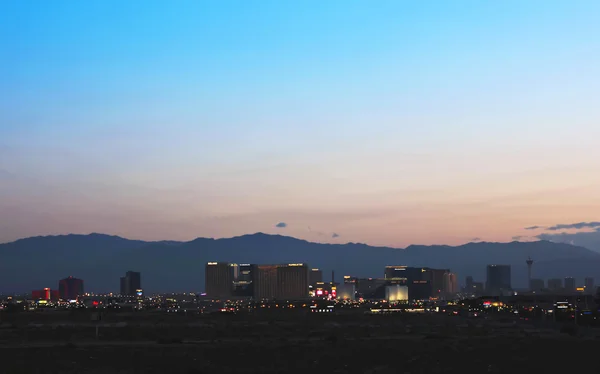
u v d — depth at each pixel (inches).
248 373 4055.1
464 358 4918.8
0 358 4709.6
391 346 6033.5
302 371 4175.7
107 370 4141.2
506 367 4318.4
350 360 4790.8
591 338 7534.5
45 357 4813.0
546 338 7480.3
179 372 4087.1
